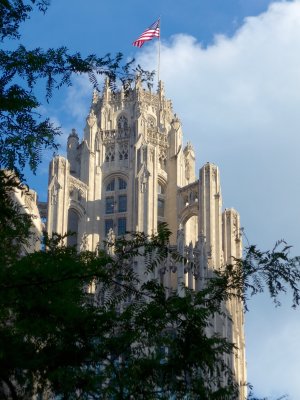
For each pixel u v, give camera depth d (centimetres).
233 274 3622
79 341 3400
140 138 12812
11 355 3148
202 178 12075
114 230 12469
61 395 3622
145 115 13200
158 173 12850
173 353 3500
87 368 3466
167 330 3844
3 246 3691
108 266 3866
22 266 3162
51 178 12175
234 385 3694
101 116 13350
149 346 3616
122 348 3512
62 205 12050
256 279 3556
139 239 3781
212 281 3684
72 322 3353
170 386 3531
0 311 3297
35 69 3284
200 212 11881
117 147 13012
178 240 10844
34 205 9638
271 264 3522
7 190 3416
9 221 3766
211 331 10056
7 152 3300
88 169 12850
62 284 3222
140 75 3606
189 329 3509
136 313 3703
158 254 3872
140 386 3453
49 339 3400
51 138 3375
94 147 13050
